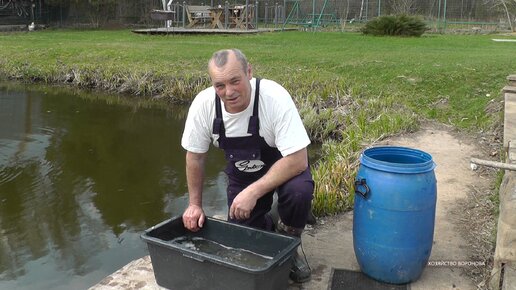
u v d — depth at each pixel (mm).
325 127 7363
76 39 16594
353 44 13797
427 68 8961
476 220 3707
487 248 3234
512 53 10969
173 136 7676
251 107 2639
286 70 9883
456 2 23375
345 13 23859
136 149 6973
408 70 9000
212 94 2688
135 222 4727
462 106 7387
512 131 4094
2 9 21672
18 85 11570
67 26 23234
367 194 2717
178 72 10539
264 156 2826
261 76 9367
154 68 10945
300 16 26016
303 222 2834
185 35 17516
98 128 8086
